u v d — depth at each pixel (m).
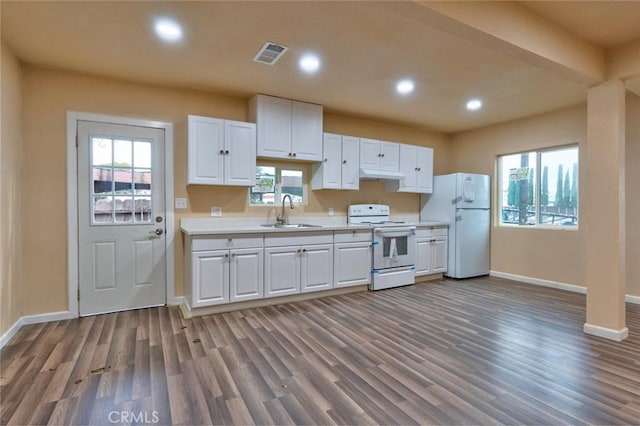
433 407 1.80
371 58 2.87
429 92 3.68
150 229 3.48
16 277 2.83
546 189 4.62
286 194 4.22
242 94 3.76
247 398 1.87
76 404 1.81
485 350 2.50
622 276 2.73
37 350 2.46
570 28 2.43
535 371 2.19
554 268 4.43
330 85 3.48
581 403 1.83
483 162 5.29
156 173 3.51
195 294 3.17
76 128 3.17
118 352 2.43
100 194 3.27
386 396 1.90
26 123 2.96
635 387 1.99
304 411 1.76
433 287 4.44
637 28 2.42
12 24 2.32
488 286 4.50
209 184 3.53
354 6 2.12
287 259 3.64
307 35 2.49
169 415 1.72
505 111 4.40
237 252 3.36
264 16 2.24
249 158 3.69
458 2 1.89
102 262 3.28
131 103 3.38
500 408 1.79
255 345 2.57
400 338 2.72
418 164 5.03
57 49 2.69
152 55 2.80
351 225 4.30
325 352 2.45
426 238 4.80
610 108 2.72
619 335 2.67
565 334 2.81
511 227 4.93
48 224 3.07
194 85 3.48
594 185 2.81
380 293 4.13
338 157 4.29
